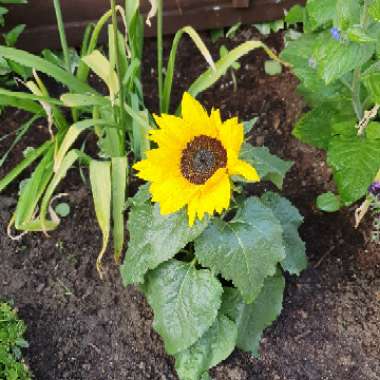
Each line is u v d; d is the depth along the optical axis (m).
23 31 0.83
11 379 0.64
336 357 0.66
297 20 0.70
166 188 0.56
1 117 0.82
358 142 0.63
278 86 0.82
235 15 0.85
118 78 0.64
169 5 0.83
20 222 0.65
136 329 0.69
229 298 0.65
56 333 0.69
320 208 0.70
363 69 0.63
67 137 0.63
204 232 0.61
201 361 0.64
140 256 0.62
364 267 0.70
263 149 0.64
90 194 0.77
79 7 0.82
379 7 0.50
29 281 0.72
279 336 0.68
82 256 0.73
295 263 0.66
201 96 0.82
